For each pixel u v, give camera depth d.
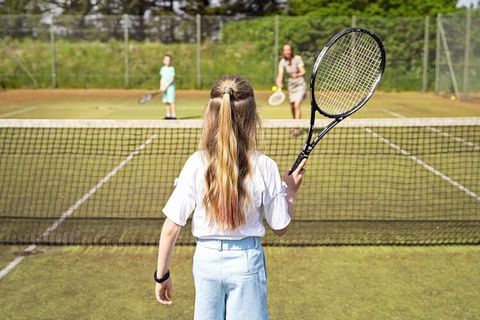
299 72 11.24
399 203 7.07
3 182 8.09
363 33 3.20
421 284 4.61
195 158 2.57
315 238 5.69
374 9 26.11
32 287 4.54
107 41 25.20
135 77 24.92
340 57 3.48
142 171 8.74
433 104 18.72
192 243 5.54
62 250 5.33
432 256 5.22
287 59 11.24
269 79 24.30
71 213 6.59
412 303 4.27
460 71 20.05
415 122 6.89
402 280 4.69
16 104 18.69
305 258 5.16
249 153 2.54
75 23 25.08
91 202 7.07
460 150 10.38
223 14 34.97
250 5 34.91
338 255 5.23
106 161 9.41
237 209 2.48
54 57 24.75
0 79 24.48
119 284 4.61
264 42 24.41
